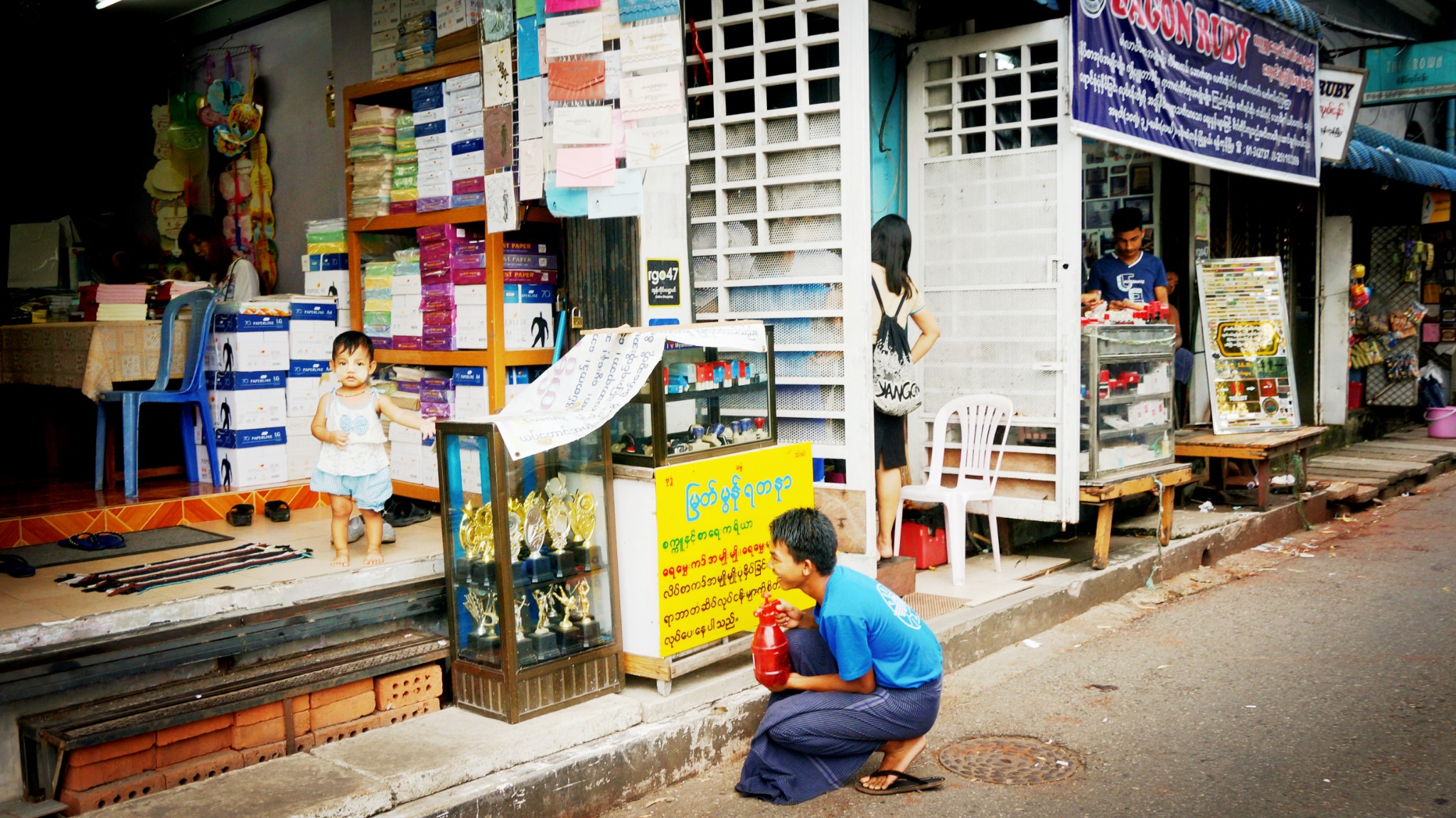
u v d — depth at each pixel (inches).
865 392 219.0
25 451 274.2
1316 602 264.4
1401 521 370.0
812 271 226.2
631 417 177.8
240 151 319.0
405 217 238.1
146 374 237.3
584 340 185.9
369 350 181.3
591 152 194.4
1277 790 159.3
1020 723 190.2
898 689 157.9
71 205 354.0
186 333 242.8
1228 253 408.8
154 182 338.6
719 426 189.8
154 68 344.8
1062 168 259.0
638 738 163.5
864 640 155.3
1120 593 273.4
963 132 278.1
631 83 192.5
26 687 136.3
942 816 154.6
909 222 289.3
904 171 300.2
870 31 280.1
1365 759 169.5
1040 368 266.1
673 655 173.3
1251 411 358.9
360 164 250.4
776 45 227.1
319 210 298.2
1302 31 353.7
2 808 135.6
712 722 174.9
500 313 217.5
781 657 160.4
